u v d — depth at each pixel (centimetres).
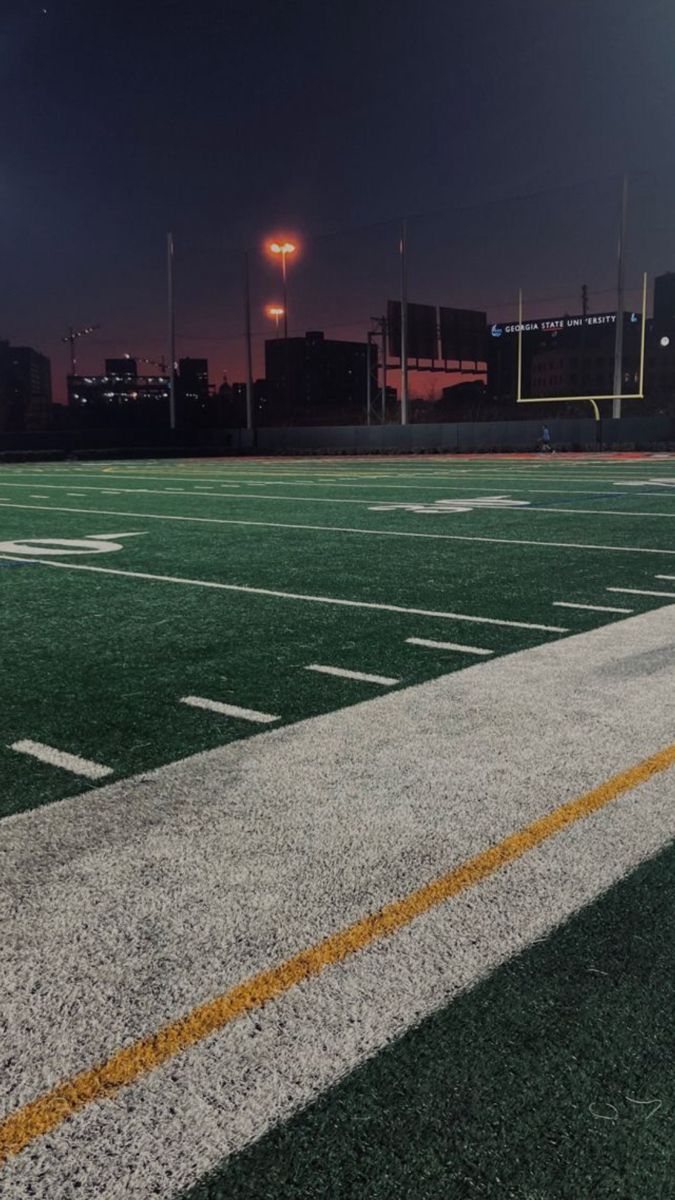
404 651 582
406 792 359
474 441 4441
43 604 752
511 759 393
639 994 231
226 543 1134
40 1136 184
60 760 396
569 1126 187
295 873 294
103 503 1781
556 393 5053
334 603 745
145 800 353
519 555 991
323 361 9481
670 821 332
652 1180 174
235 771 382
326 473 2823
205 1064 204
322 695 489
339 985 234
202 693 495
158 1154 180
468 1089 197
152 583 852
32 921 267
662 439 4041
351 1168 177
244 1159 179
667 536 1134
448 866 298
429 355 5703
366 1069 203
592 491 1883
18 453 4459
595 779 370
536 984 234
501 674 527
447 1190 172
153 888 285
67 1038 214
